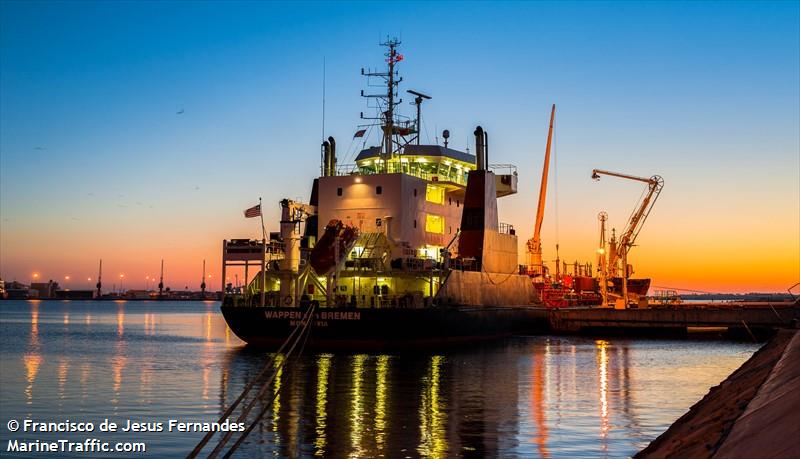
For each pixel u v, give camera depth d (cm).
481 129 7019
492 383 3759
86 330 10512
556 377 4031
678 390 3538
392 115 7100
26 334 9294
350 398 3259
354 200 6438
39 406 3191
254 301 5822
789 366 1438
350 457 2167
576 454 2191
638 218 10025
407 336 5409
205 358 5384
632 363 4822
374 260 5838
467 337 6334
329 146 7375
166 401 3297
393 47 7138
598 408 3006
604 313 8025
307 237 6625
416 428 2581
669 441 1614
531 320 7881
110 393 3559
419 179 6612
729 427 1253
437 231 6981
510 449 2258
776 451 864
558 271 11625
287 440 2400
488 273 6838
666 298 11919
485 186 6819
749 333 7531
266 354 5394
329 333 5409
